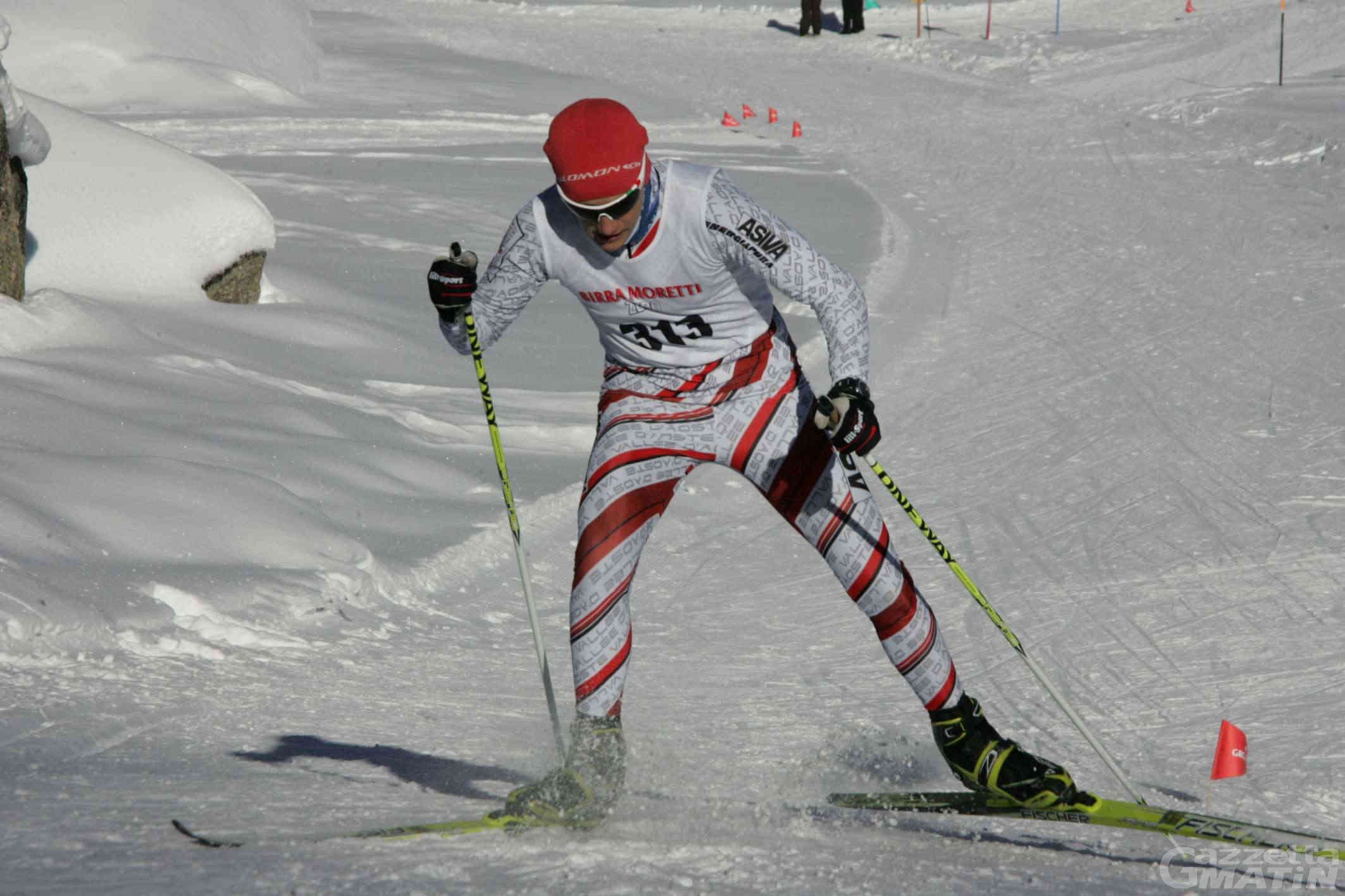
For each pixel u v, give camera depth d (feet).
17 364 69.67
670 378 30.37
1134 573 58.65
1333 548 59.88
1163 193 158.30
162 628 46.88
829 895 25.16
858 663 50.03
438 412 82.64
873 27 325.21
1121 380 91.91
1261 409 83.05
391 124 196.65
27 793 29.43
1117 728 42.09
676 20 350.02
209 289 92.43
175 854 25.22
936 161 188.55
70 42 204.54
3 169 75.82
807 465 30.32
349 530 61.11
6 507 50.96
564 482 73.00
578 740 29.17
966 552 63.26
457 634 52.75
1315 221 138.31
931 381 95.71
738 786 34.40
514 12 365.20
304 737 37.81
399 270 115.34
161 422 67.72
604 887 24.54
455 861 25.93
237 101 203.00
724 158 187.52
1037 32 300.40
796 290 29.40
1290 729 41.27
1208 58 243.19
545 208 29.81
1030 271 127.24
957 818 32.73
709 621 55.57
